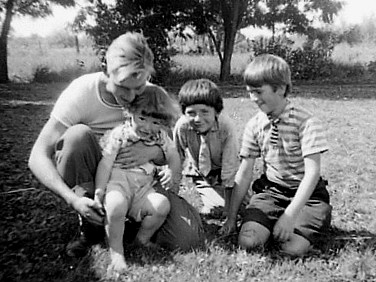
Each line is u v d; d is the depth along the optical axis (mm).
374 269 2807
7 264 2838
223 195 3811
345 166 5262
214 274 2719
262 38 20734
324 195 3225
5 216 3637
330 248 3074
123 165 2969
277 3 20453
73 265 2814
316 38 21219
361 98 13008
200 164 3701
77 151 2828
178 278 2676
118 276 2686
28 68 19891
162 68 17219
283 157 3154
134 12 17344
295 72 20031
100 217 2773
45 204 3898
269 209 3146
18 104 11008
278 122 3117
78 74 18141
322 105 11273
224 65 19031
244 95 13492
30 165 2895
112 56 2684
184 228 3041
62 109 2967
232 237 3260
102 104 2988
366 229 3477
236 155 3615
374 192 4391
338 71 20516
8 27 17047
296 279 2689
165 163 3162
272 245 3141
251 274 2742
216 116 3457
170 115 2930
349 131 7586
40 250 3025
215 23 19719
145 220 2955
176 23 18562
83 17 17688
